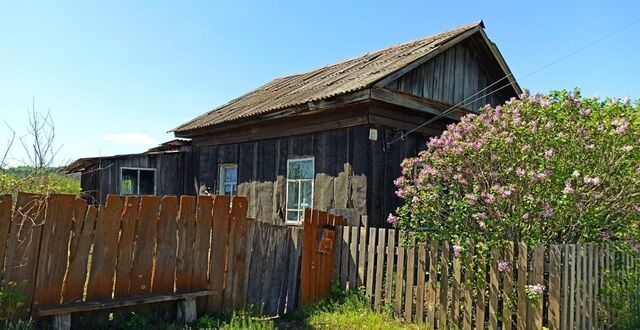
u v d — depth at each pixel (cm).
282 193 912
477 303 485
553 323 447
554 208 505
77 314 440
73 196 439
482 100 991
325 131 829
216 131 1122
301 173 877
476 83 978
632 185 507
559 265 454
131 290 468
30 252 414
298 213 870
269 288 573
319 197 823
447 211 578
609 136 514
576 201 495
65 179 904
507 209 533
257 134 999
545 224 512
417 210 578
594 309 495
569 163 519
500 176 546
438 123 888
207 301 520
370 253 584
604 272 512
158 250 487
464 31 889
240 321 503
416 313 529
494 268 477
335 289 607
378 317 539
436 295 519
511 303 466
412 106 803
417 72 831
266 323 518
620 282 527
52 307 412
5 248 403
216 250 529
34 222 415
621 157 509
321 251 601
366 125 754
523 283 459
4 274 401
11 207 409
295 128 895
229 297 537
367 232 645
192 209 513
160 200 491
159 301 472
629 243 547
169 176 1238
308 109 805
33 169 654
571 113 550
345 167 780
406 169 643
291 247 595
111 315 466
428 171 589
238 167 1053
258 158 992
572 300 464
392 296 561
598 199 505
